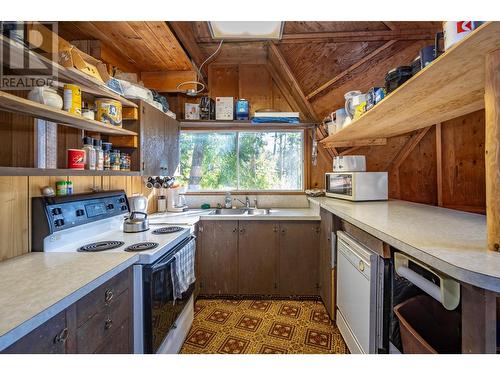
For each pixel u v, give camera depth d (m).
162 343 1.50
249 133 3.16
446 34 0.90
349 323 1.74
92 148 1.53
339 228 2.13
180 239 1.78
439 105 1.56
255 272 2.62
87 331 0.97
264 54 2.94
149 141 2.11
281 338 1.98
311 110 2.92
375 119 1.90
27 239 1.31
